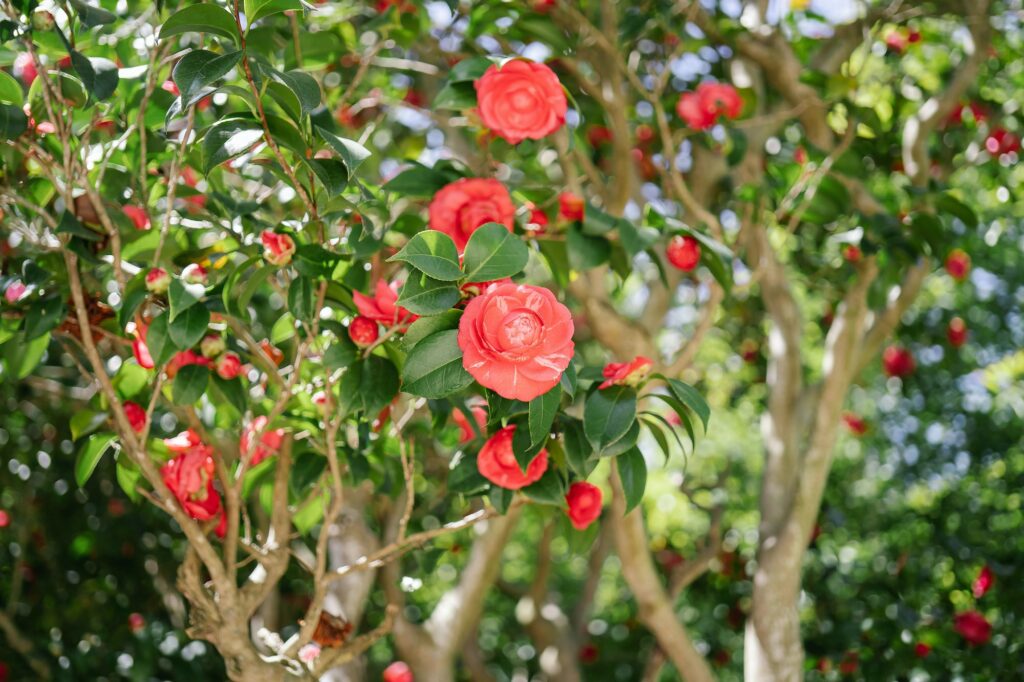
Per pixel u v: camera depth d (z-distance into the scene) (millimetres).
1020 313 5699
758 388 5402
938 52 3998
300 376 2131
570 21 2967
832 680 3834
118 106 2148
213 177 2209
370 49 3125
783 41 3238
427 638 3422
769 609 3062
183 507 1947
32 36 1998
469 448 2086
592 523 2062
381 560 2186
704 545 4031
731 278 2420
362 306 1810
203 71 1564
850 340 3180
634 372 1689
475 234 1424
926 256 2914
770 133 3531
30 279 1985
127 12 2439
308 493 2408
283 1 1542
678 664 3131
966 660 3490
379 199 2260
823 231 3799
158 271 1788
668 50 3385
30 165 2168
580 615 5059
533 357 1372
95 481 4301
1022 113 3502
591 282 2947
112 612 4426
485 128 2207
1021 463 5020
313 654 2086
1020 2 3648
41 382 3627
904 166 3496
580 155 2984
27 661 3920
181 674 4016
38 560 4352
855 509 5383
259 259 1869
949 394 5574
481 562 3506
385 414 2250
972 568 4047
